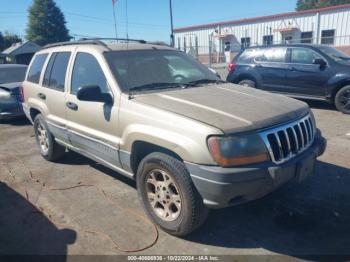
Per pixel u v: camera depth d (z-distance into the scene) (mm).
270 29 30672
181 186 3043
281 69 9266
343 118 7863
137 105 3430
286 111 3312
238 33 32688
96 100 3693
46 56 5285
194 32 35656
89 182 4684
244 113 3109
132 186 4512
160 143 3131
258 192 2920
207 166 2828
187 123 2969
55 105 4758
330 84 8406
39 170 5230
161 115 3186
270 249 3100
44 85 5117
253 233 3346
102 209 3920
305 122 3449
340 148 5648
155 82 3959
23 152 6215
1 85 8672
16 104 8367
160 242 3260
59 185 4633
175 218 3240
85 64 4234
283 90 9359
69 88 4449
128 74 3889
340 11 26594
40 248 3236
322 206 3787
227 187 2775
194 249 3139
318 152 3480
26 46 38000
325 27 27609
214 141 2799
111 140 3744
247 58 10125
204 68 4785
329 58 8531
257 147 2879
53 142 5258
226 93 3785
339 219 3527
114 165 3914
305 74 8797
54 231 3504
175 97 3520
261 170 2842
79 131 4273
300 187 4238
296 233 3314
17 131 7887
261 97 3705
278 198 3984
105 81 3855
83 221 3676
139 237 3350
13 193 4445
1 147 6609
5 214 3902
